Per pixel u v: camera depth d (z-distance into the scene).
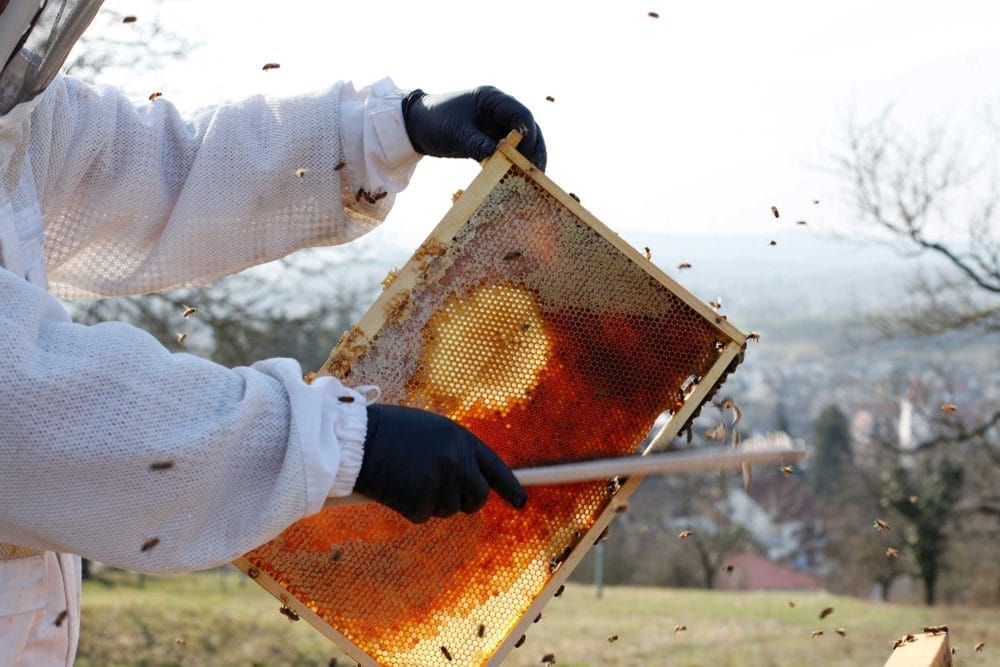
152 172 2.16
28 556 1.78
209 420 1.58
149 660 9.55
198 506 1.58
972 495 27.55
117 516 1.55
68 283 2.22
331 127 2.27
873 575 32.66
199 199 2.19
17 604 1.75
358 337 2.09
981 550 29.69
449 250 2.11
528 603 2.13
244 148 2.22
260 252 2.30
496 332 2.14
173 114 2.24
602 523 2.08
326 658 10.05
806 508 39.62
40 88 1.72
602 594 20.91
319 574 2.11
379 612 2.12
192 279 2.28
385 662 2.13
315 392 1.66
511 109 2.20
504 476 1.73
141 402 1.54
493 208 2.11
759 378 51.69
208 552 1.59
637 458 1.86
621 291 2.12
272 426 1.62
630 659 11.26
